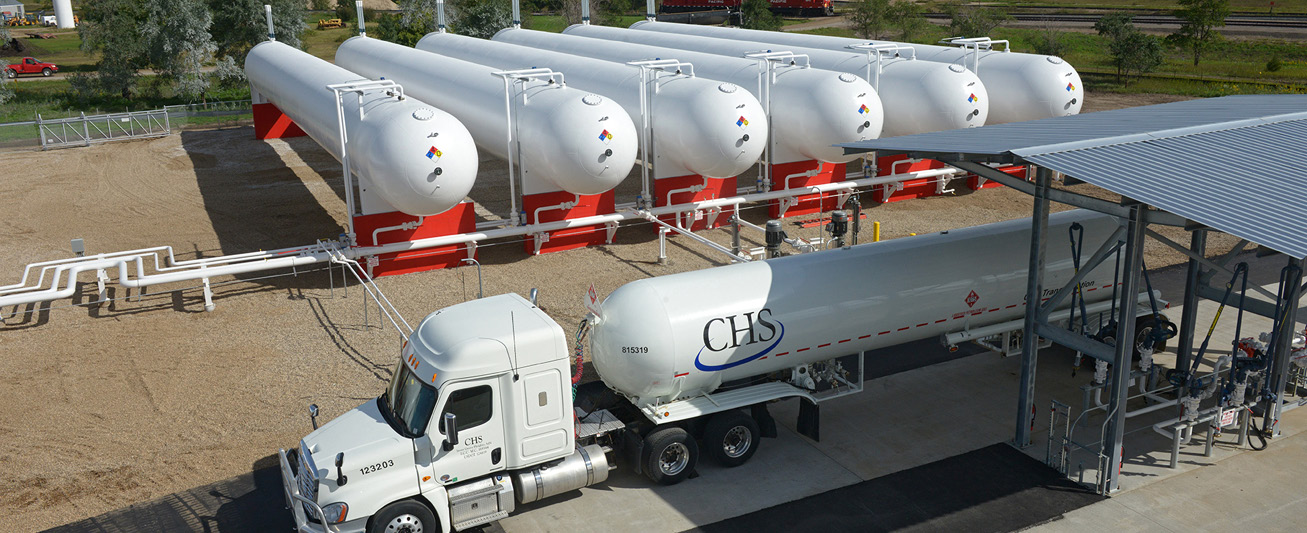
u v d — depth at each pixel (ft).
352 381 49.55
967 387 48.32
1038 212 39.01
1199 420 39.99
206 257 71.97
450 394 32.78
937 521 35.96
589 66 87.97
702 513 36.83
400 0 205.36
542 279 65.72
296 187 95.71
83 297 63.93
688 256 70.69
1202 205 32.35
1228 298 43.93
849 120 74.02
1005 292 45.52
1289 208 32.42
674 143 72.23
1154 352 51.37
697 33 124.57
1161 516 35.99
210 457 41.88
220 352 53.83
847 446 42.24
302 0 200.75
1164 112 51.88
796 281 40.75
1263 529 34.94
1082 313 44.96
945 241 44.78
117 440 43.65
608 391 40.16
